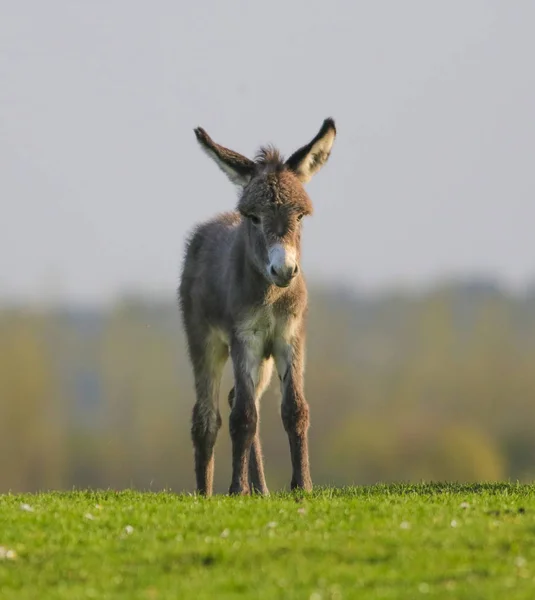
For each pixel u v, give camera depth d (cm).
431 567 2859
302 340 4594
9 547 3150
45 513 3656
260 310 4469
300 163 4459
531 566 2864
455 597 2617
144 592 2706
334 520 3422
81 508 3809
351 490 4862
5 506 3969
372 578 2773
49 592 2747
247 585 2741
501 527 3244
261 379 4662
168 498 4241
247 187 4334
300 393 4534
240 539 3186
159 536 3256
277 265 4144
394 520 3400
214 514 3578
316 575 2805
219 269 4834
